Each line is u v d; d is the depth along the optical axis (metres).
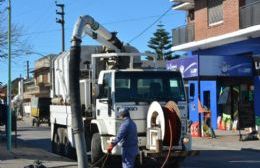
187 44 37.50
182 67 31.33
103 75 15.91
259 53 31.19
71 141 18.44
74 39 15.02
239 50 33.16
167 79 15.66
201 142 26.12
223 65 30.77
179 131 14.54
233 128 32.97
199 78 30.31
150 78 15.57
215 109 35.19
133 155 12.60
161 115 14.45
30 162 17.27
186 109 15.41
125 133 12.52
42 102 55.16
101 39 17.97
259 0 32.00
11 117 22.31
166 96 15.52
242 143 24.97
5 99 28.55
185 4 39.50
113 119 15.16
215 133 31.12
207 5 36.19
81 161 13.74
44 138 32.84
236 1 32.84
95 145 15.87
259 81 30.80
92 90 17.03
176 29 40.03
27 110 81.62
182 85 15.70
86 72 18.78
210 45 36.09
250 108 27.20
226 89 34.41
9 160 17.80
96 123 16.03
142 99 15.36
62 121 19.80
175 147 14.65
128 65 17.39
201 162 18.31
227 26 33.78
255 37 31.58
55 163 17.03
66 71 19.41
